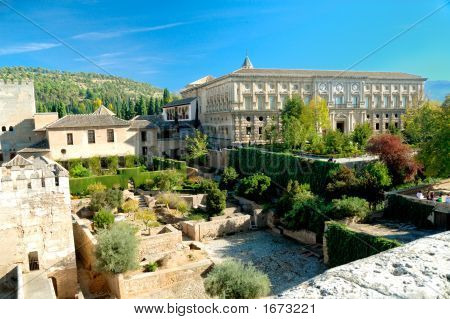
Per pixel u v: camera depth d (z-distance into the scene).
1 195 24.12
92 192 47.41
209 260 30.67
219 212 43.16
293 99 72.06
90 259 29.52
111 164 58.78
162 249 33.62
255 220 41.62
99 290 28.64
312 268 29.52
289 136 62.81
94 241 28.67
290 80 88.12
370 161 42.53
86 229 32.41
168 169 55.19
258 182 47.28
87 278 29.55
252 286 20.42
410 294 5.86
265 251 33.97
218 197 42.94
